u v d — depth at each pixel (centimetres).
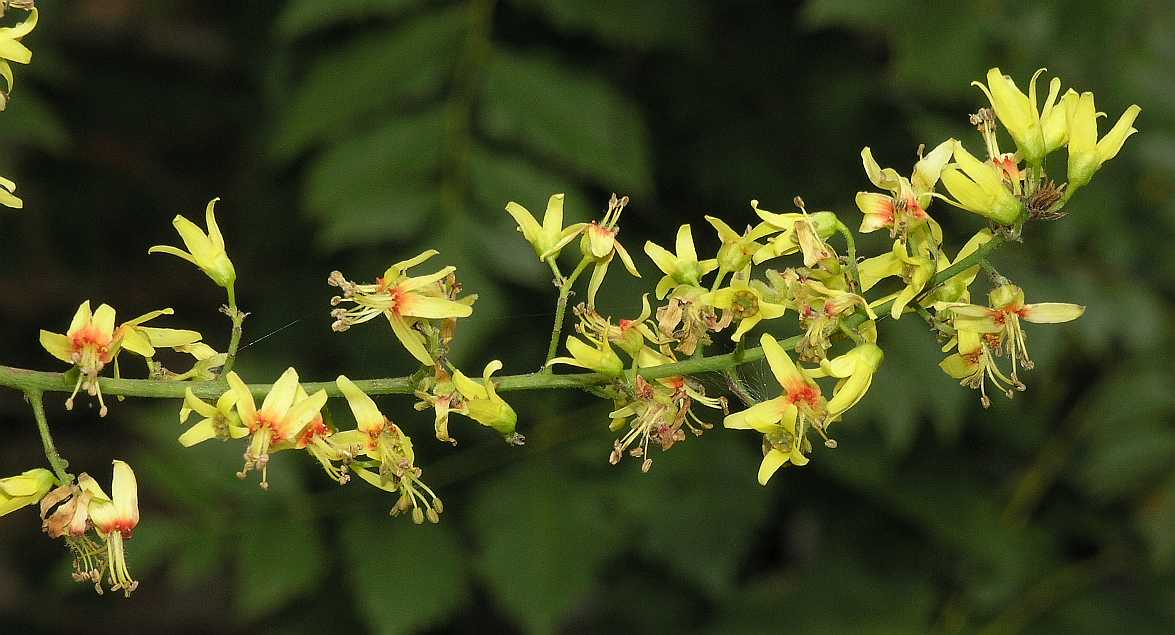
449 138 774
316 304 970
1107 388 857
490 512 816
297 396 441
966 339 454
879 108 948
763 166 962
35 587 1304
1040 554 895
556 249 468
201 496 787
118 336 446
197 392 454
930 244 450
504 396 851
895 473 887
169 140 1294
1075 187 436
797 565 974
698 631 898
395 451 450
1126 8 774
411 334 456
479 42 787
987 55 795
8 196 467
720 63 967
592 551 812
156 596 1329
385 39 796
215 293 1345
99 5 1259
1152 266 834
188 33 1263
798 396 431
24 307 1291
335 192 770
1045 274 831
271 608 919
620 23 809
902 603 888
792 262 779
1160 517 843
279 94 937
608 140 778
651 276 909
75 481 457
